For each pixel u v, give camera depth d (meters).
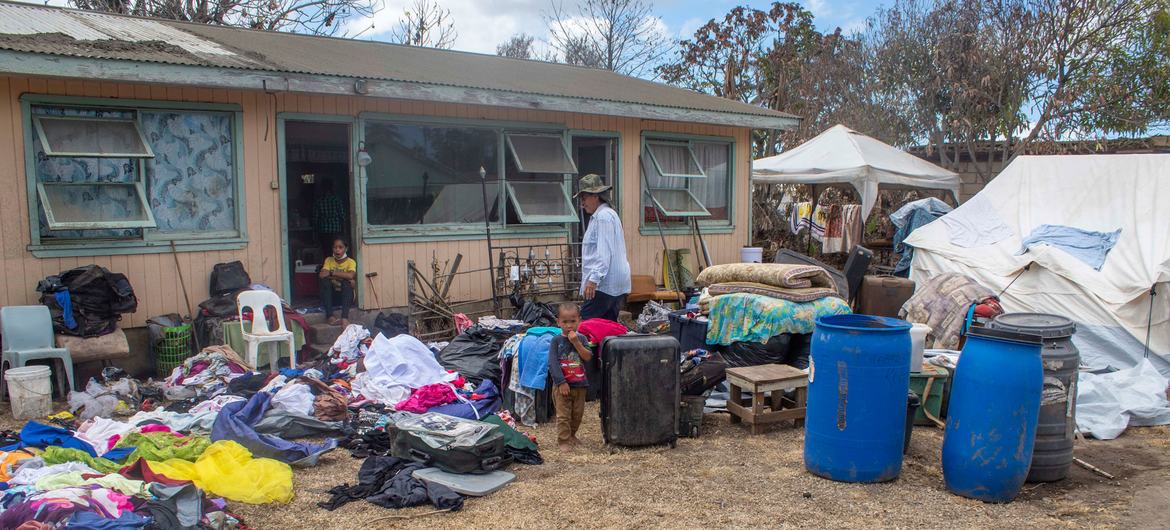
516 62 12.03
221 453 4.49
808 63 22.72
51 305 6.19
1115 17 16.36
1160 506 4.32
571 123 9.72
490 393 6.27
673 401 5.38
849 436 4.58
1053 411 4.64
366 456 5.07
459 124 8.74
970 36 17.80
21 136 6.32
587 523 4.03
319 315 8.16
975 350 4.38
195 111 7.14
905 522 4.06
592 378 6.66
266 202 7.59
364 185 8.12
